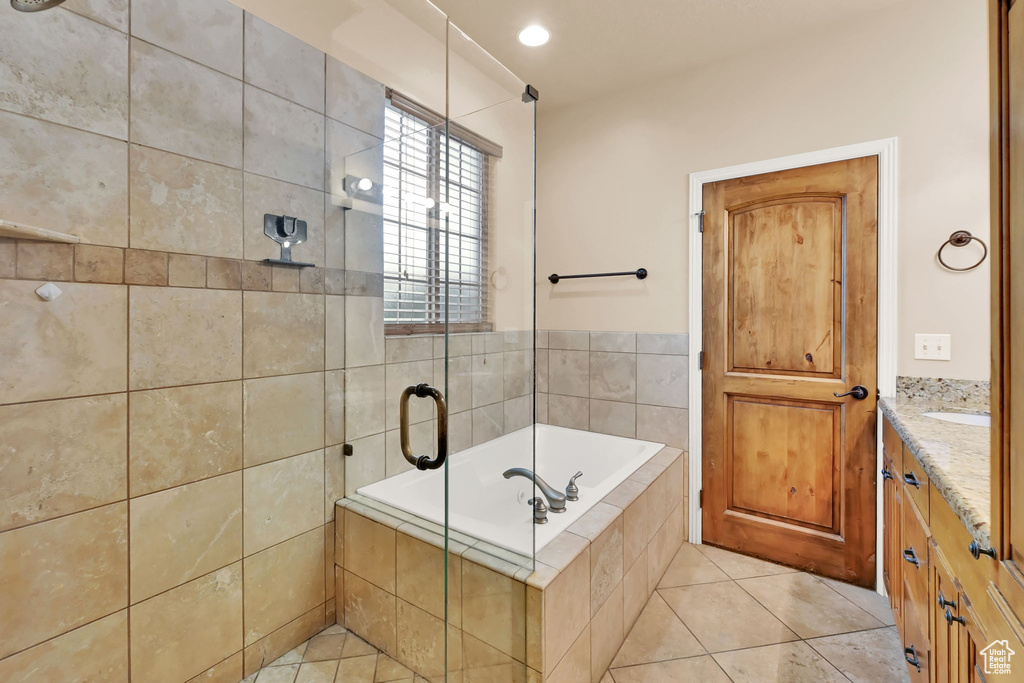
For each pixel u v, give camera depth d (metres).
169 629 1.28
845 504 2.18
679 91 2.58
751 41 2.29
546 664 1.29
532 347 1.72
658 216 2.66
